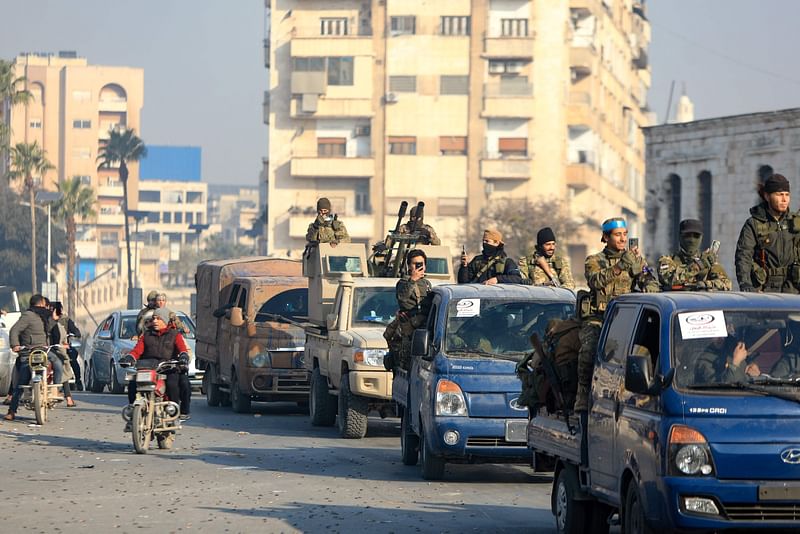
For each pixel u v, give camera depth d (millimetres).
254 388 40562
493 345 25172
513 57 147625
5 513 20594
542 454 19797
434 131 149250
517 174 147500
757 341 15258
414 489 24047
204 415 41062
